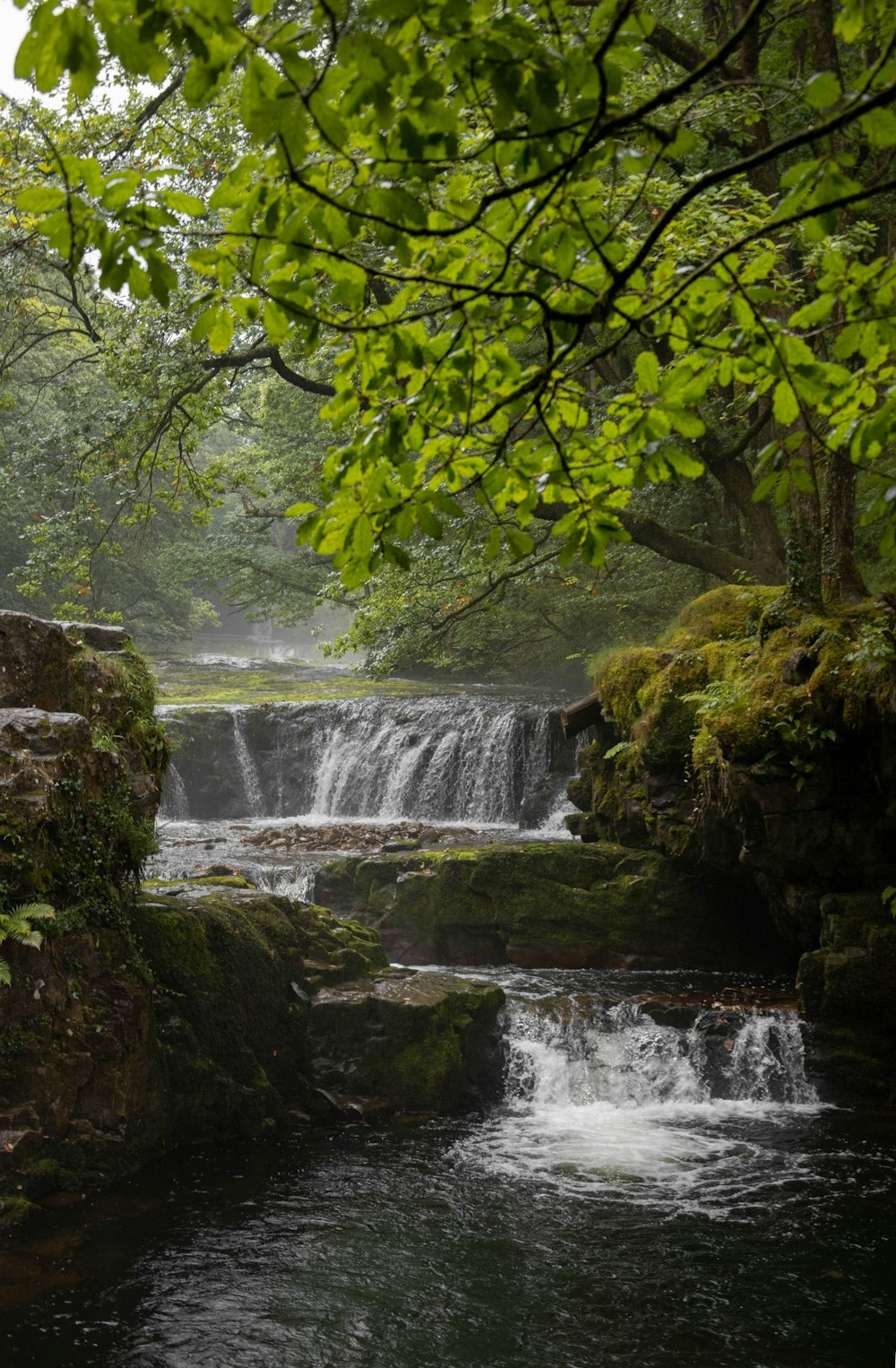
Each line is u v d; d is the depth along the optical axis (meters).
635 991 11.61
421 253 2.78
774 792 10.13
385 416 2.96
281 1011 9.49
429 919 13.24
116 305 17.12
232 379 17.55
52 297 29.19
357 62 2.07
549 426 3.07
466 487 3.16
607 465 3.21
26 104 13.38
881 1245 7.14
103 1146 7.84
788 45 13.06
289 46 2.08
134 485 18.30
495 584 18.14
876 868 10.07
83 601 39.03
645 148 2.43
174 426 17.92
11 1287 6.39
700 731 11.38
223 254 2.61
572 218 2.62
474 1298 6.46
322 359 21.92
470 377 2.89
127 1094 8.03
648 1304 6.41
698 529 18.83
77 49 2.01
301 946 10.09
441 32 2.15
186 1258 6.83
